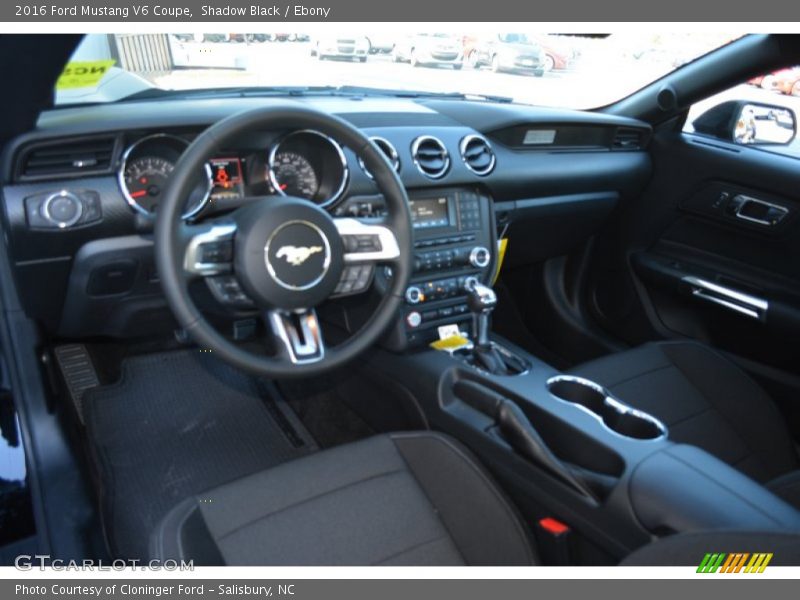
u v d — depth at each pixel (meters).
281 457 2.00
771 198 2.07
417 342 1.77
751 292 2.13
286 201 1.21
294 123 1.23
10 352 1.78
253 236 1.19
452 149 1.86
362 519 1.31
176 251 1.16
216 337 1.21
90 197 1.46
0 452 1.71
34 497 1.67
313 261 1.23
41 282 1.56
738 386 1.83
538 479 1.31
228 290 1.26
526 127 2.03
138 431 2.05
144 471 1.91
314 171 1.62
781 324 2.05
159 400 2.19
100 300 1.65
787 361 2.07
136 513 1.76
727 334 2.24
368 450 1.44
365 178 1.65
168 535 1.22
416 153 1.79
